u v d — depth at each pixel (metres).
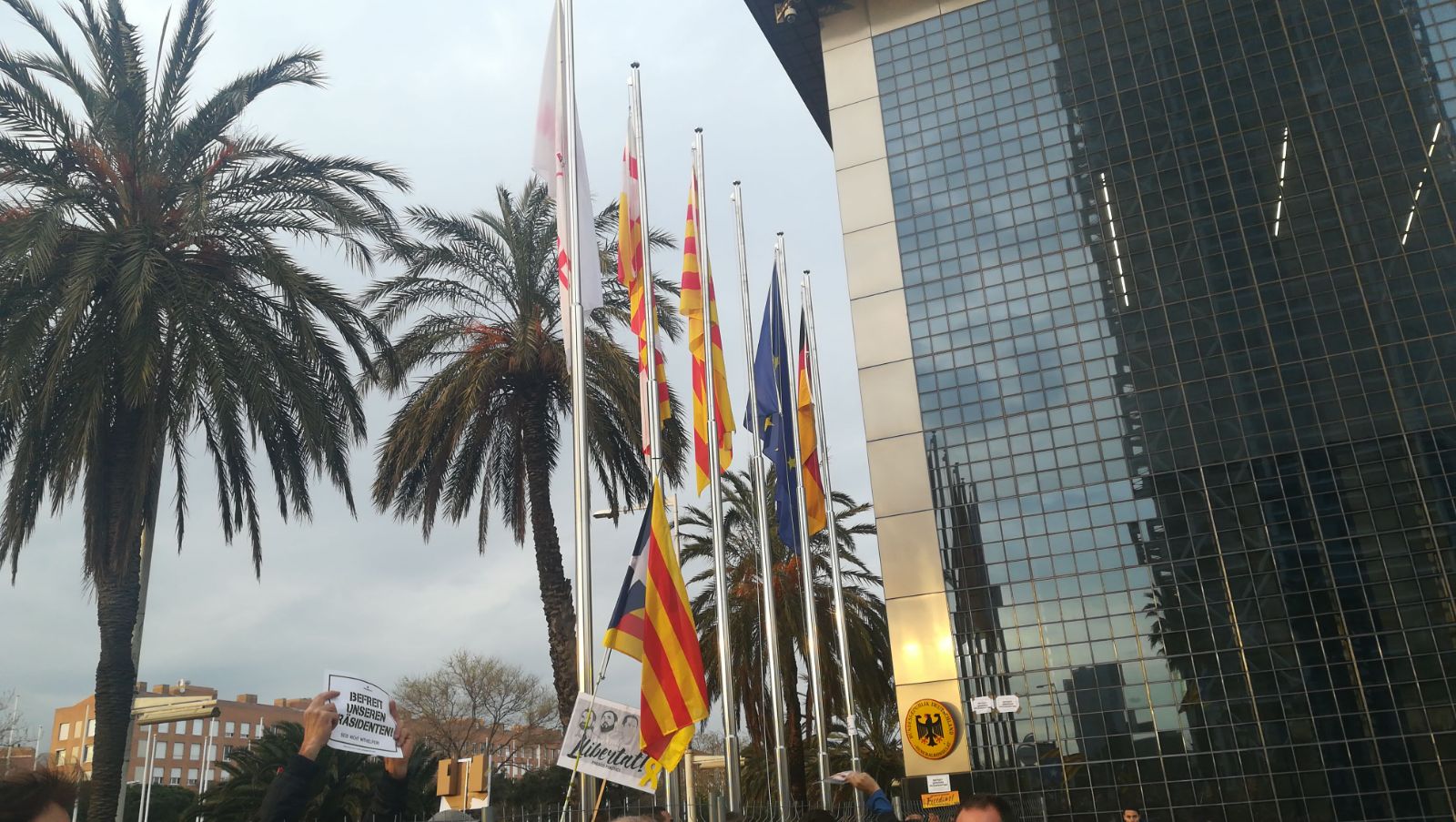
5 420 17.03
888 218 27.66
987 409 24.97
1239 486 22.03
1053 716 22.14
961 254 26.50
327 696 4.30
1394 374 21.42
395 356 20.86
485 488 26.44
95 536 17.39
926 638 23.83
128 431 17.69
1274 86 24.41
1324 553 20.97
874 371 26.45
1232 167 24.23
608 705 10.11
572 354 12.78
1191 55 25.48
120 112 17.81
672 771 14.23
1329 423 21.67
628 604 11.73
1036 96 26.94
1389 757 19.41
